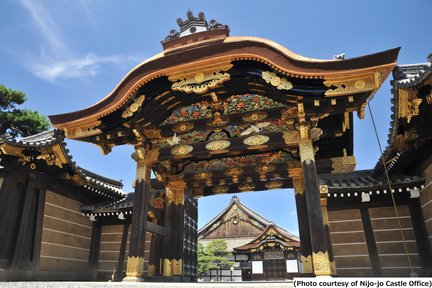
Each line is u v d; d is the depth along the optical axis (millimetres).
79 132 9875
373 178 13914
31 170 13148
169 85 9391
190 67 8867
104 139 10227
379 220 13172
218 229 46750
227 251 38688
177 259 11812
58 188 14688
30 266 12500
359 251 12984
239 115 10031
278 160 12039
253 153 11930
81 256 15461
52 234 13977
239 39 8578
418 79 8672
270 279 31531
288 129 9617
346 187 12953
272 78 8453
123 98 9125
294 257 31578
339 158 11422
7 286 8180
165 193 13266
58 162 13289
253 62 8680
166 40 9656
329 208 13828
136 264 8781
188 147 10211
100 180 18297
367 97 8016
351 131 10227
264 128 9828
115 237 16344
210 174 12516
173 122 10617
